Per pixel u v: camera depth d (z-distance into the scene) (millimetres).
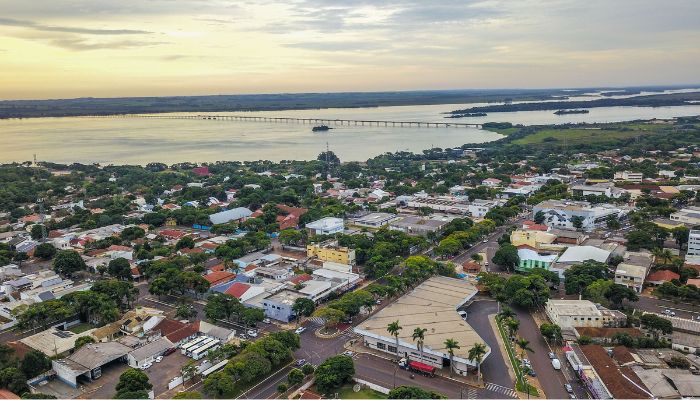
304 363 199375
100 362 193625
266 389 181750
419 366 191250
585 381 179875
